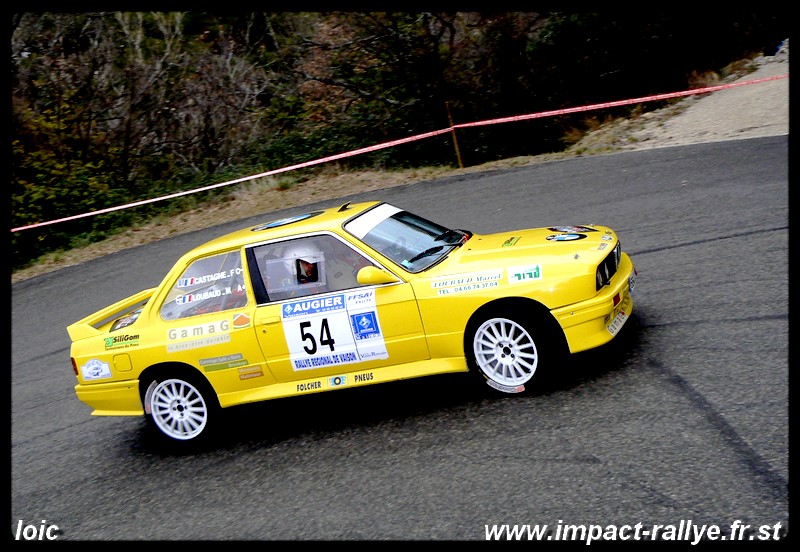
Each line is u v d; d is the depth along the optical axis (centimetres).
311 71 1955
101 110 1959
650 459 438
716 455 427
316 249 597
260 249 611
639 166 1257
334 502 483
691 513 387
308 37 1972
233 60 2109
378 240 595
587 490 425
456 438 521
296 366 596
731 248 774
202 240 1473
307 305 588
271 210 1602
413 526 433
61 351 1023
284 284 600
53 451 695
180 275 635
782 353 523
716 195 984
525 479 451
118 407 645
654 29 1814
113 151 1966
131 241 1622
